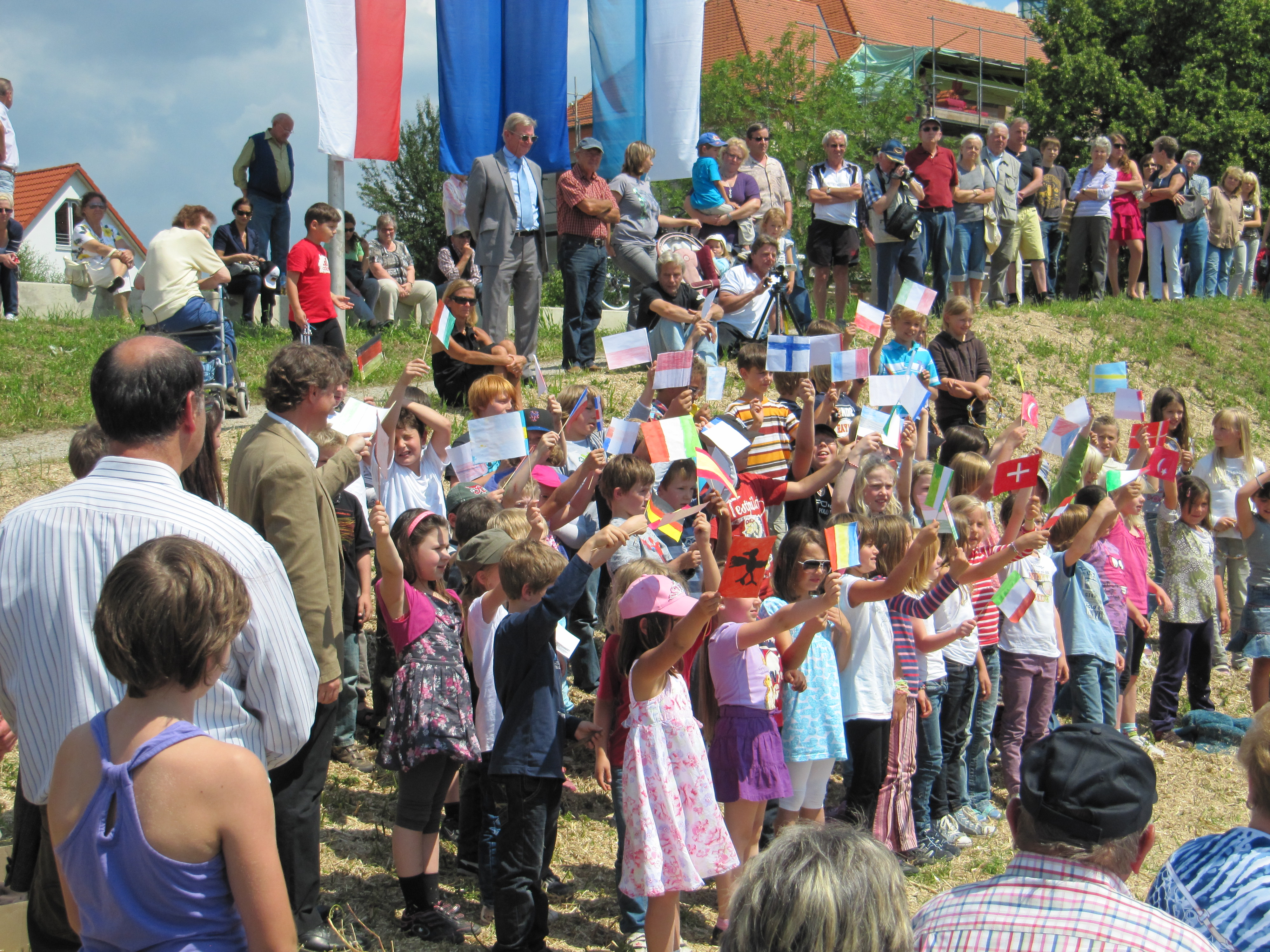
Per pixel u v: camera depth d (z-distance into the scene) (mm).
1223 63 26094
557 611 3727
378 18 9445
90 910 1980
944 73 36344
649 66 11359
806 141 26547
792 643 4453
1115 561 6562
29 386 9180
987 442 6836
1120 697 6914
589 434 5906
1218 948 2199
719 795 4180
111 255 12797
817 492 6469
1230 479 8008
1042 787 2176
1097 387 6555
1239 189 14484
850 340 7781
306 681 2584
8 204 11680
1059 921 2062
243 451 3568
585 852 4891
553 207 30250
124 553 2395
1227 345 12727
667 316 8227
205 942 1978
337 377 3623
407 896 4008
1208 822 5984
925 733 5180
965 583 4785
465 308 8125
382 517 3996
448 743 3936
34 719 2400
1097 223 13125
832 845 1921
